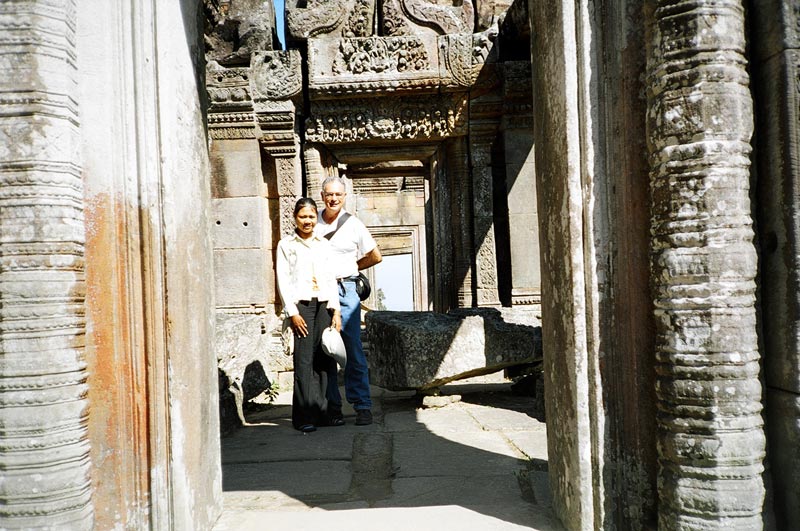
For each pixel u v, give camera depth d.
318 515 2.65
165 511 2.21
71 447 2.05
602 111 2.29
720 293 2.02
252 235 7.43
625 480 2.28
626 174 2.27
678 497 2.06
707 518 2.03
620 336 2.29
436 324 5.35
